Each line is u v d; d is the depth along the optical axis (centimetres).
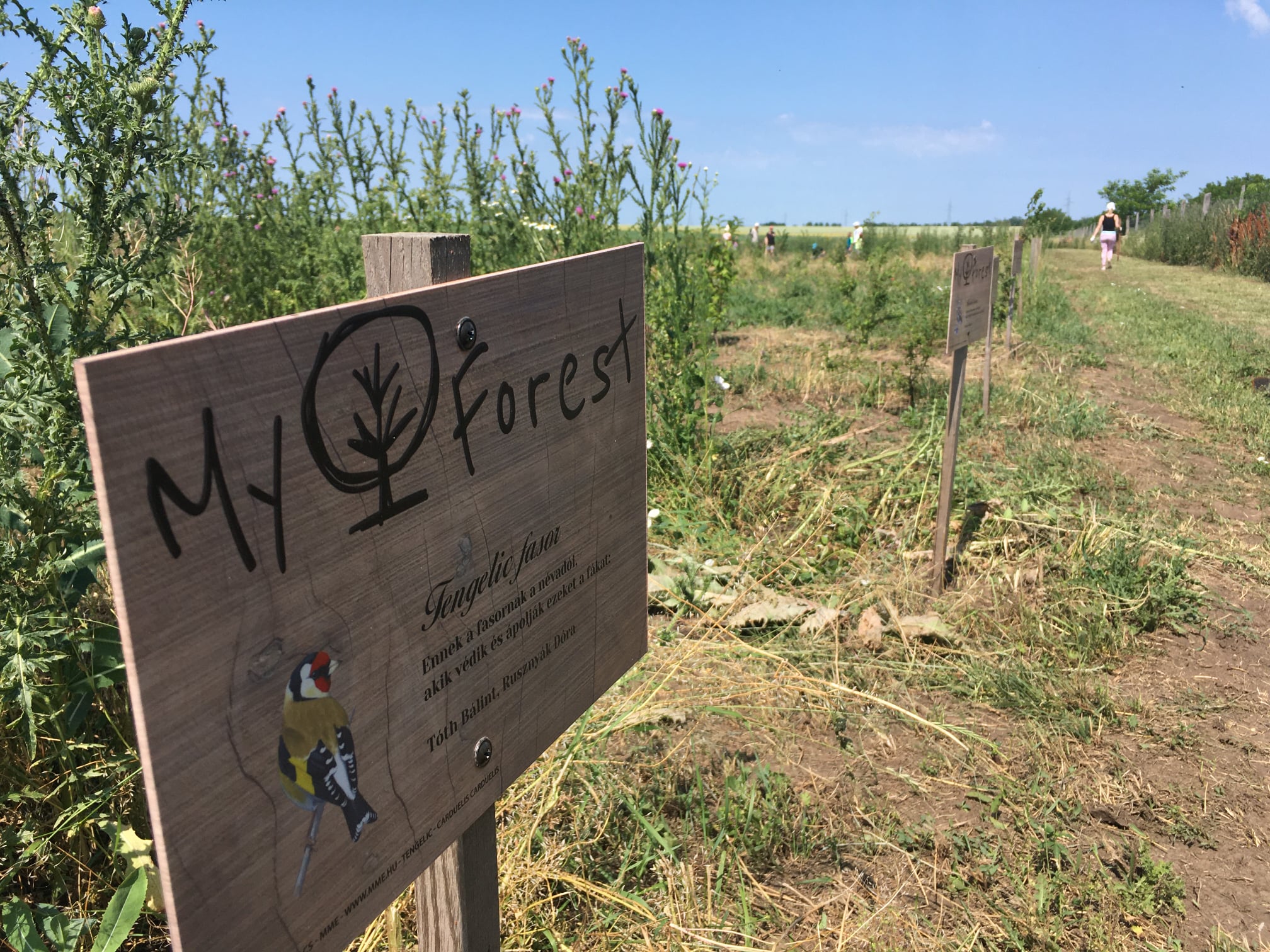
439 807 129
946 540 449
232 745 92
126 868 216
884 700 326
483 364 125
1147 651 385
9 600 198
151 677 82
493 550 133
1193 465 618
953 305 401
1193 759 314
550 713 158
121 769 218
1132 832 279
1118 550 443
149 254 212
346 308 99
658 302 562
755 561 452
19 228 198
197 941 91
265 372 90
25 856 199
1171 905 252
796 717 331
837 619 398
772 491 521
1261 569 459
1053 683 353
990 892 253
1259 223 1798
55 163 195
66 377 197
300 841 103
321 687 103
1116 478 573
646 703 297
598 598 169
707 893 241
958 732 323
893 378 823
